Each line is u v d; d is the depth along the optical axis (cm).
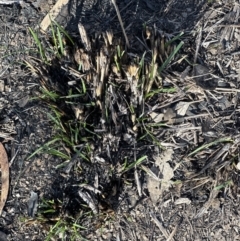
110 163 80
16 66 87
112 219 81
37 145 83
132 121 80
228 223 82
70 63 83
